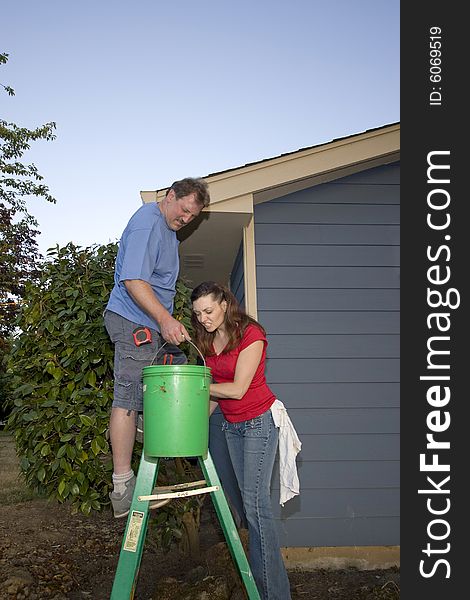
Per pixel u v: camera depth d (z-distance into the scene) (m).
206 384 2.29
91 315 3.66
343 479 4.58
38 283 3.86
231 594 3.41
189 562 4.40
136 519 2.24
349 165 4.65
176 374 2.21
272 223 4.80
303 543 4.49
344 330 4.73
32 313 3.68
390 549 4.50
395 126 4.69
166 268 2.75
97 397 3.44
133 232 2.63
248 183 4.50
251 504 2.87
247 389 2.79
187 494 2.30
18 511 6.56
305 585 4.10
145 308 2.50
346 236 4.84
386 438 4.64
